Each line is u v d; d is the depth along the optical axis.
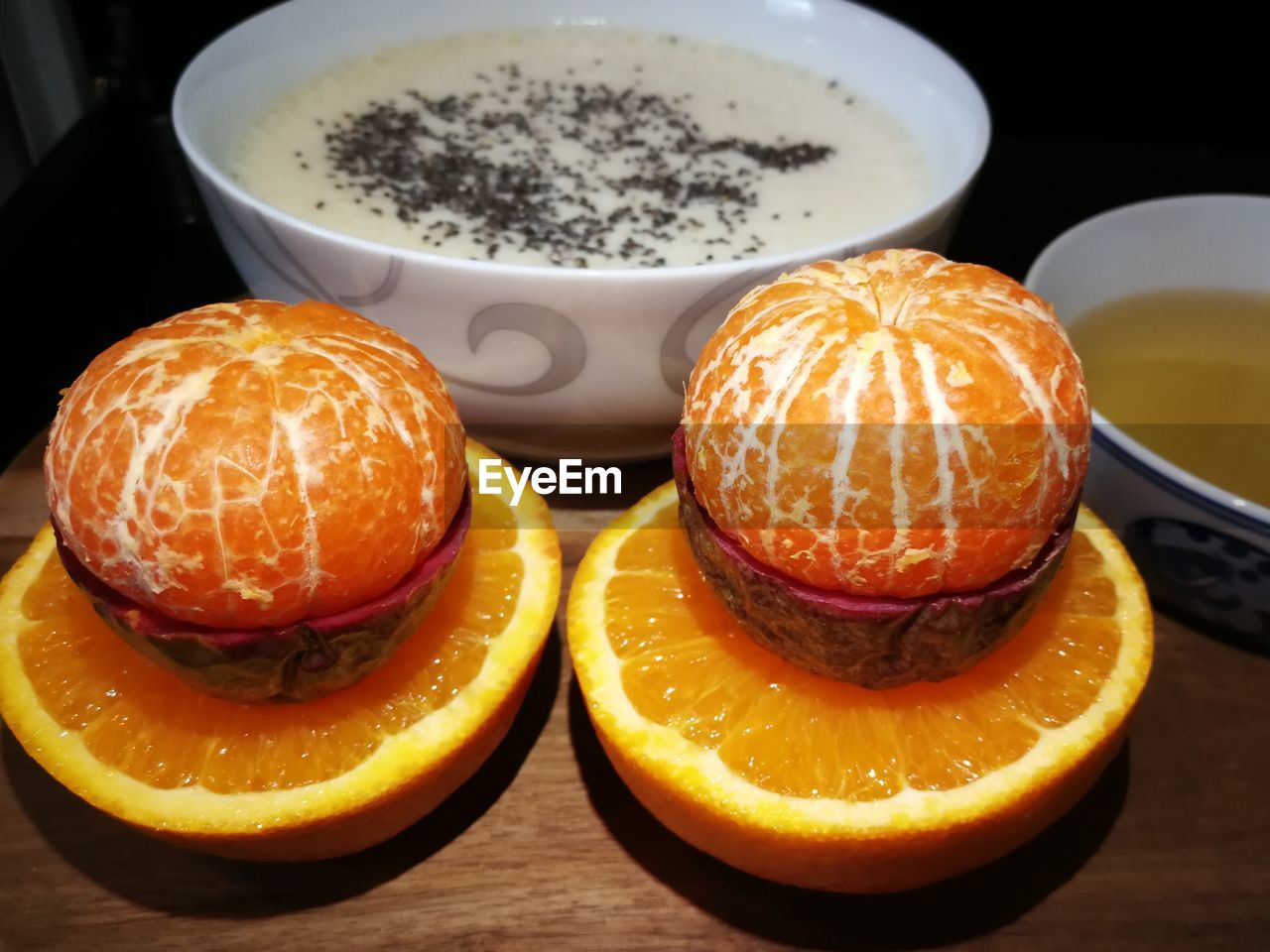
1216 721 0.15
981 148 0.18
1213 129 0.28
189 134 0.17
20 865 0.13
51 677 0.13
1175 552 0.15
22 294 0.20
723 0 0.24
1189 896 0.13
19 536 0.17
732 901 0.13
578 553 0.17
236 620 0.11
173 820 0.12
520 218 0.19
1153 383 0.18
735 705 0.13
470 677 0.13
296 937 0.12
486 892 0.13
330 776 0.12
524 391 0.16
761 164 0.21
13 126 0.24
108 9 0.24
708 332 0.15
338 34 0.23
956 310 0.11
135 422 0.11
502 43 0.24
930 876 0.12
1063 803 0.12
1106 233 0.19
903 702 0.13
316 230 0.15
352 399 0.11
